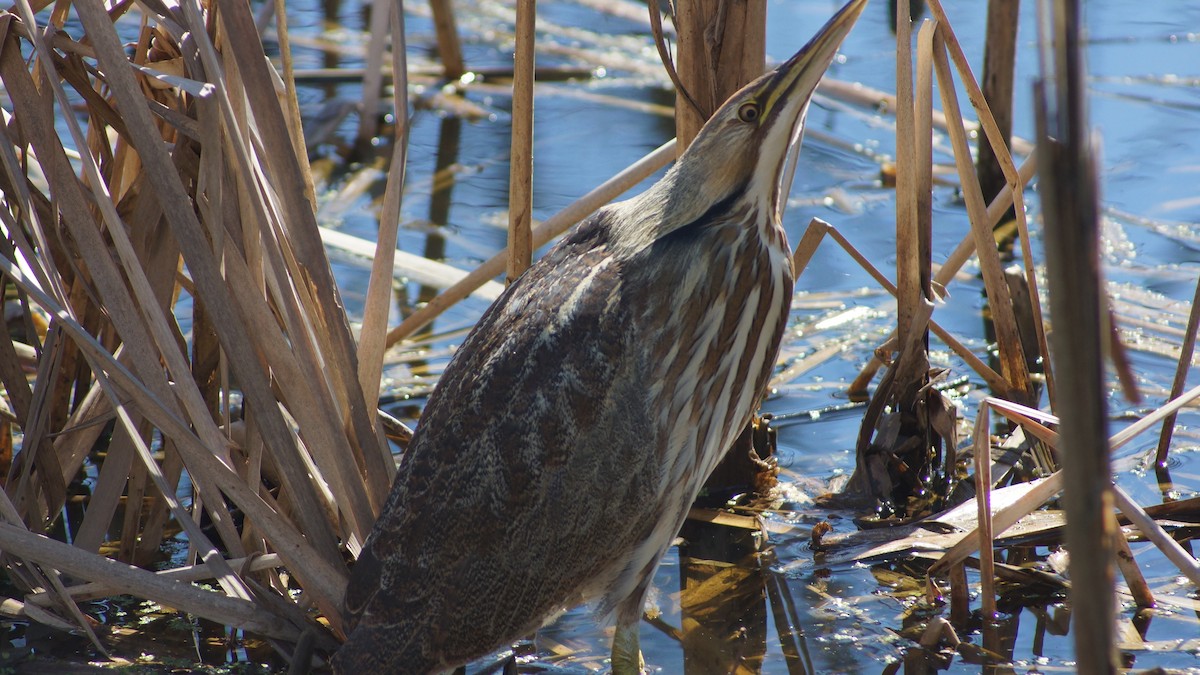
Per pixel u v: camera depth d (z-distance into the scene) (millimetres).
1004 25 10023
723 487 7285
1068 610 5922
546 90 13258
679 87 6500
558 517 5176
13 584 6277
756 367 5594
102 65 5242
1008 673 5488
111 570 5473
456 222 10609
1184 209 10141
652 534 5422
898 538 6578
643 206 5367
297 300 5531
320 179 11375
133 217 6164
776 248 5512
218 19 5793
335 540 5754
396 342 8320
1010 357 7328
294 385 5594
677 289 5199
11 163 5766
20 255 6047
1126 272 9344
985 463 5715
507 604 5238
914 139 6879
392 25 5801
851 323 9164
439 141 12227
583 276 5262
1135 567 5867
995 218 7664
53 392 6395
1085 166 3186
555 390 5109
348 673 5090
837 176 11258
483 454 5113
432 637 5172
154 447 7371
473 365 5250
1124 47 13250
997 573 6117
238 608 5566
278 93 5922
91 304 6719
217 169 5430
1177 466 7195
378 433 5836
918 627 5875
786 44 13320
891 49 13797
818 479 7363
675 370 5254
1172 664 5410
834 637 5848
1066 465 3400
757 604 6168
